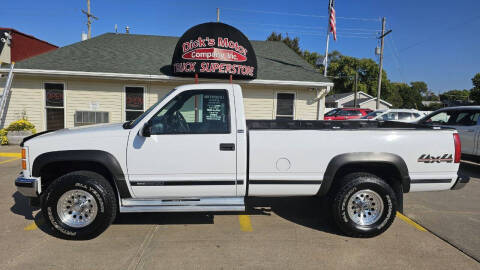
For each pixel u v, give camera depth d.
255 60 10.78
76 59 11.65
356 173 3.83
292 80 11.80
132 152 3.55
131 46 13.54
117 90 11.48
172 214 4.54
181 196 3.71
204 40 10.05
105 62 11.63
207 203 3.68
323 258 3.27
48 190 3.51
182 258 3.22
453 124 8.09
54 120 11.37
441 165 3.77
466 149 7.66
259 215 4.54
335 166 3.67
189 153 3.58
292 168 3.68
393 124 4.91
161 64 11.94
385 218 3.72
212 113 3.73
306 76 12.31
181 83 11.55
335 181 3.95
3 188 5.55
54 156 3.50
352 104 41.78
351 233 3.75
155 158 3.57
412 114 14.52
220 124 3.71
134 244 3.52
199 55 10.09
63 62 11.30
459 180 3.80
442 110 8.45
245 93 12.07
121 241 3.60
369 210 3.79
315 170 3.69
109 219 3.61
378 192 3.71
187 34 10.16
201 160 3.61
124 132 3.59
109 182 3.76
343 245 3.58
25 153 3.55
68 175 3.56
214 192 3.72
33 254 3.25
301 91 12.28
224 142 3.61
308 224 4.20
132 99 11.59
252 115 12.18
